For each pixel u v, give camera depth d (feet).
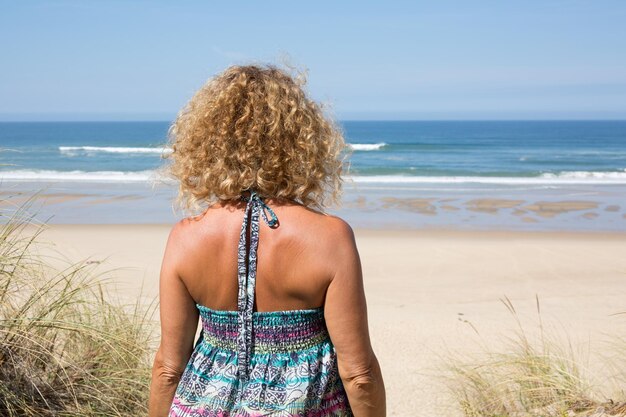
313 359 5.08
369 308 27.66
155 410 5.54
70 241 43.98
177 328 5.33
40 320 10.97
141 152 174.70
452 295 30.35
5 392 10.26
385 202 68.13
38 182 86.63
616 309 27.63
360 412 5.14
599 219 58.75
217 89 5.37
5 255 11.44
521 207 66.08
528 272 35.78
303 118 5.23
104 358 11.66
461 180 94.73
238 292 5.08
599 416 12.48
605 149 204.33
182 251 5.24
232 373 5.09
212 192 5.20
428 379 18.83
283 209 5.10
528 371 14.15
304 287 4.97
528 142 250.98
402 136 317.01
